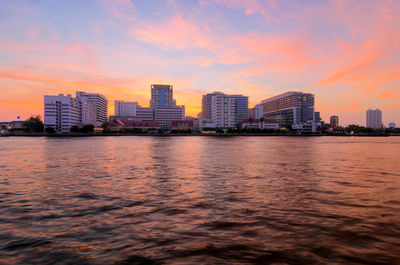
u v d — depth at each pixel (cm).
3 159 3206
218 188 1521
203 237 812
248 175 2000
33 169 2338
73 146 6144
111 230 876
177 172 2153
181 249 730
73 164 2706
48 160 3086
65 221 966
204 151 4588
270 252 709
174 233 845
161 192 1421
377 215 1018
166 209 1106
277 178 1864
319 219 972
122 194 1377
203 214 1037
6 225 929
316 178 1866
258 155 3806
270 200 1250
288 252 708
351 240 787
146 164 2703
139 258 681
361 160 3170
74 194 1379
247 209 1101
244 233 841
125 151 4550
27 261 673
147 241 786
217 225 913
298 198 1288
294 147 5988
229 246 747
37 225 928
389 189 1495
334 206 1145
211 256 688
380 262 655
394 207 1129
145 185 1612
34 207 1145
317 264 645
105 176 1955
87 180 1788
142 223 939
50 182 1716
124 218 995
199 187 1552
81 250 732
